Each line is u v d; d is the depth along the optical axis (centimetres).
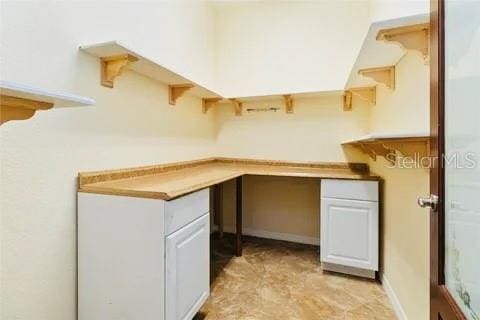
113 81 161
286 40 286
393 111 177
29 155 116
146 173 192
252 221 315
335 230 219
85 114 143
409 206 147
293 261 245
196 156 273
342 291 193
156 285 124
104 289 133
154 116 204
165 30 218
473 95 73
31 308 117
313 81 277
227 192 325
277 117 294
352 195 213
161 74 188
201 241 156
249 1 290
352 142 191
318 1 275
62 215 130
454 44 81
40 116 120
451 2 82
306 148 284
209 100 286
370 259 208
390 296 180
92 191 135
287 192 301
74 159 137
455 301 79
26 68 114
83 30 142
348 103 267
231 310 170
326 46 273
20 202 112
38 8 119
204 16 285
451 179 83
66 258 132
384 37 120
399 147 129
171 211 126
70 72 134
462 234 78
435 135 89
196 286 150
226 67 309
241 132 307
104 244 133
